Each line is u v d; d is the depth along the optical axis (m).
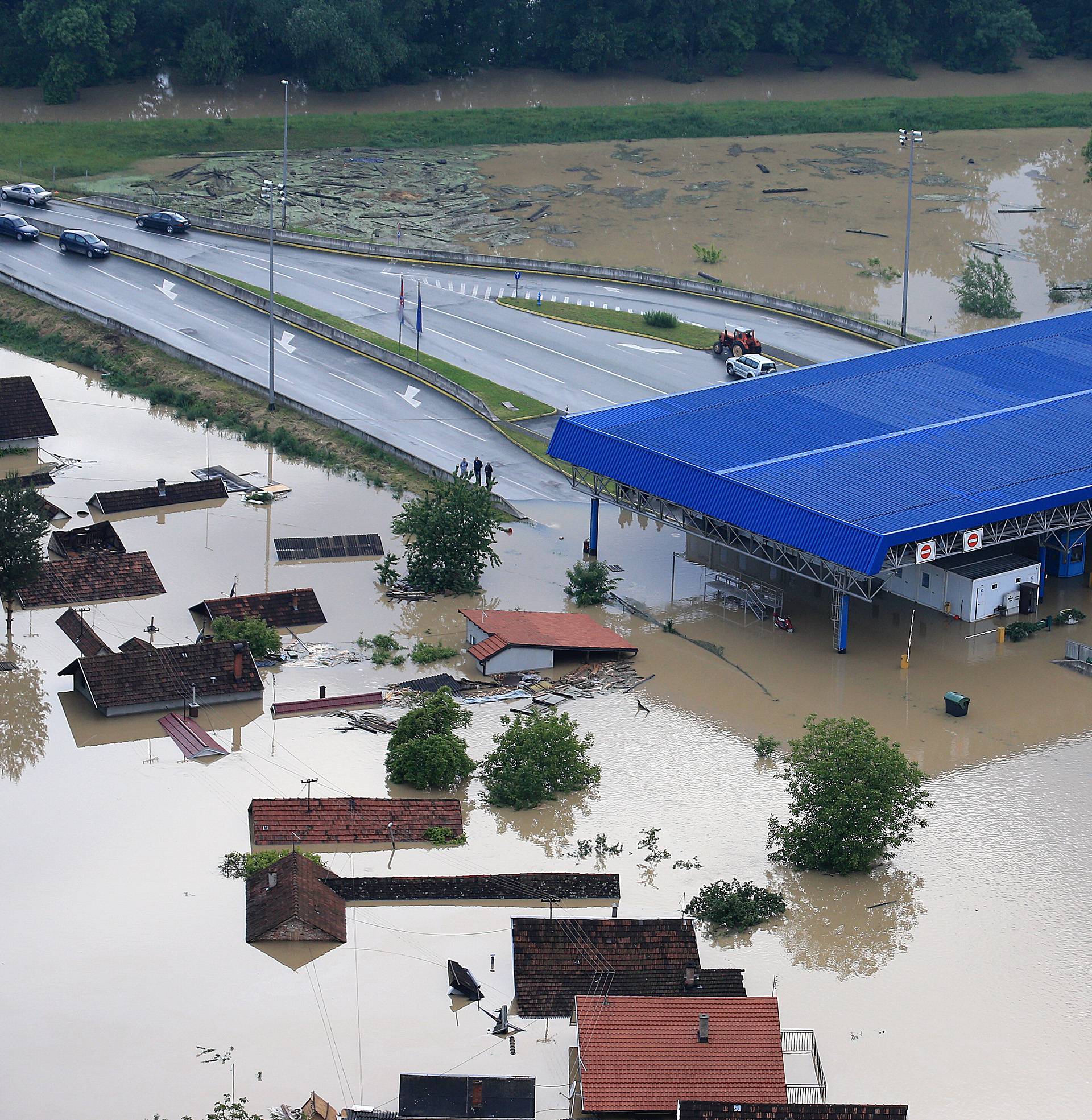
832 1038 60.69
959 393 109.12
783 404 107.88
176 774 78.56
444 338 140.38
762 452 100.00
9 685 87.38
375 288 151.62
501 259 160.50
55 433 119.94
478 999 62.41
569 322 145.75
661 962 63.53
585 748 78.69
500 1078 55.16
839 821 70.56
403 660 91.56
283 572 102.88
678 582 103.00
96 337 139.62
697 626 96.75
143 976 63.19
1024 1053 60.09
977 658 92.75
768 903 68.31
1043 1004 62.81
